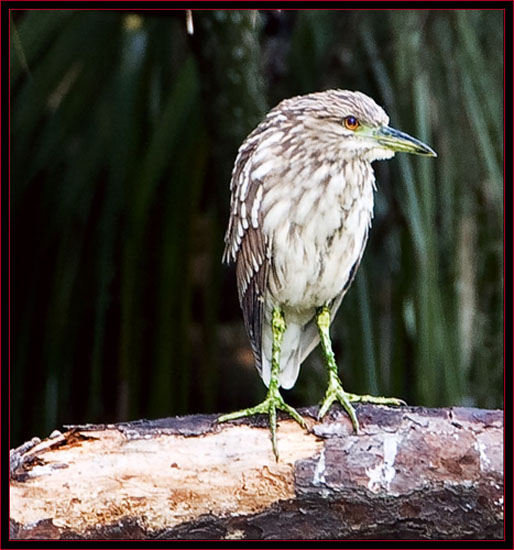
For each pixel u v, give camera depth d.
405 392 10.73
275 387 6.87
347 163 7.75
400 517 6.44
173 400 10.95
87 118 10.93
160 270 10.84
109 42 10.80
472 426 6.50
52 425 10.98
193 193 10.84
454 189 10.31
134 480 6.28
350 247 7.92
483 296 10.38
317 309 8.24
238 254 8.25
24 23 10.60
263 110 9.52
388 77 10.23
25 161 10.98
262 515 6.39
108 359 11.34
